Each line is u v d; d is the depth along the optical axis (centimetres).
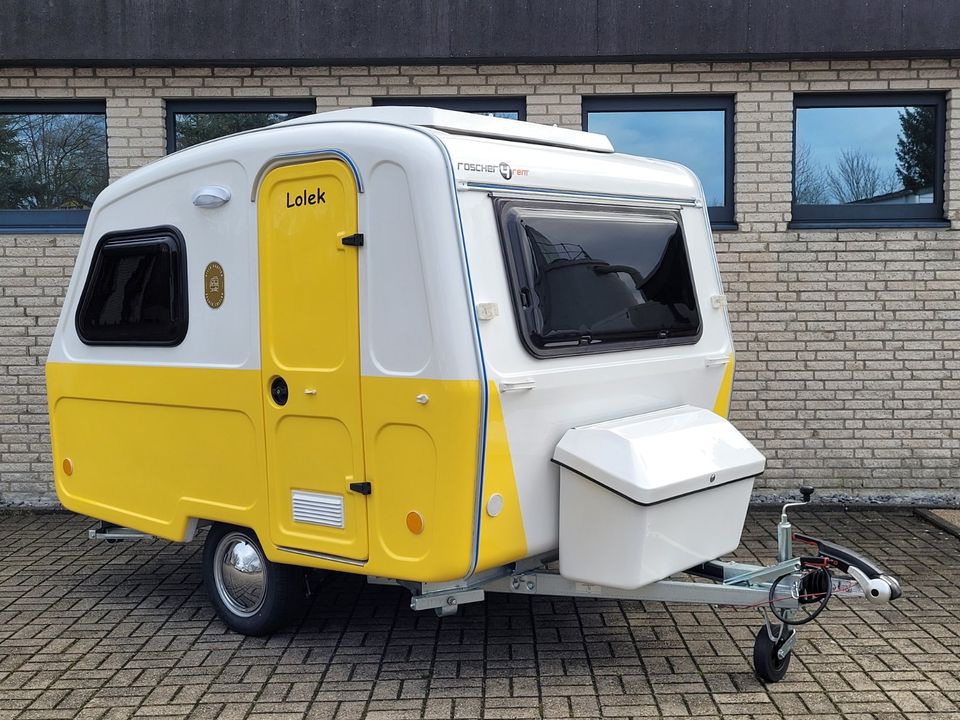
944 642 453
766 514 694
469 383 366
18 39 689
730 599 400
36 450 730
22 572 581
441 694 397
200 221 455
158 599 529
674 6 677
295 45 685
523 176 409
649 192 478
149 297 482
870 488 716
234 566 469
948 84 695
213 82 707
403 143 381
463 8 680
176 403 470
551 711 380
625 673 417
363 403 395
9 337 726
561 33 680
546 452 401
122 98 711
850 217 721
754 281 709
